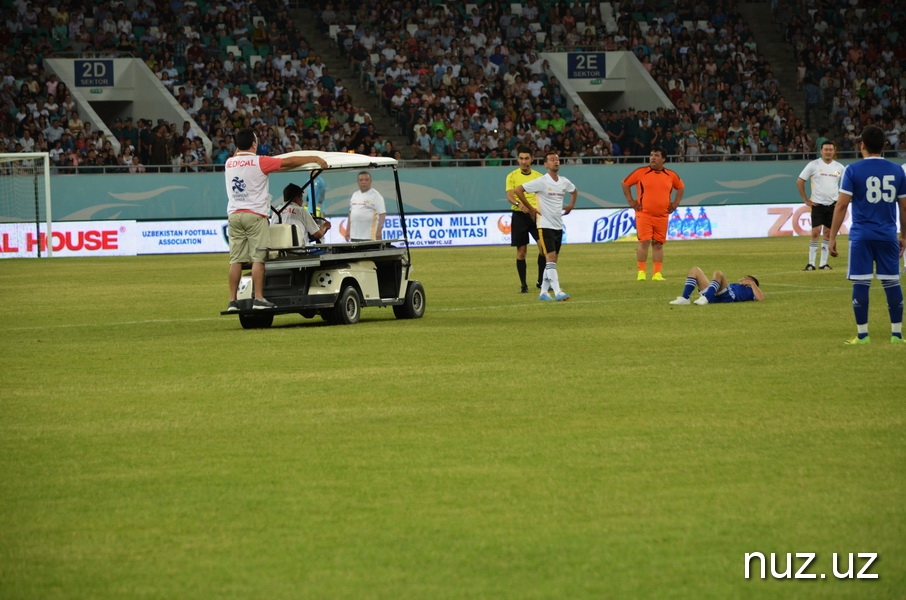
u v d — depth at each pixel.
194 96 131.75
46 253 110.00
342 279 45.22
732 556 16.55
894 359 33.59
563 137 132.75
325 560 16.61
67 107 125.50
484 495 19.77
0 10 133.75
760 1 157.75
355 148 127.38
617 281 66.06
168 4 139.12
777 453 22.45
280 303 44.91
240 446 23.81
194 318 50.09
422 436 24.45
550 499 19.45
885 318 44.22
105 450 23.62
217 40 136.62
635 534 17.58
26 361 36.44
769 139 140.38
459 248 113.88
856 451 22.52
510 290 62.12
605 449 23.00
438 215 119.06
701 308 49.22
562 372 32.47
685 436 24.03
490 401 28.28
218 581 15.83
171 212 116.31
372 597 15.19
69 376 33.25
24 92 124.88
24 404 28.84
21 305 57.53
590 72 146.75
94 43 134.38
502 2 150.12
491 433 24.64
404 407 27.69
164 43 134.88
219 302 58.22
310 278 45.09
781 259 84.06
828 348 36.06
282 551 17.03
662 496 19.55
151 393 30.23
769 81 147.00
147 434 25.12
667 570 16.03
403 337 40.94
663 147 132.62
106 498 20.00
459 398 28.75
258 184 44.31
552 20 150.25
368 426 25.56
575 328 42.81
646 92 144.38
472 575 15.94
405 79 139.12
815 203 71.25
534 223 59.53
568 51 146.38
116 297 61.94
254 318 45.56
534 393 29.23
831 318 44.50
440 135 131.38
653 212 65.75
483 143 131.38
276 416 26.89
